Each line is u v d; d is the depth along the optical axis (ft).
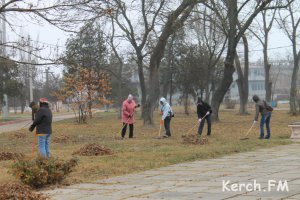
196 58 159.94
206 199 25.71
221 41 168.14
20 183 30.22
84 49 68.74
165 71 164.45
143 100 115.24
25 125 124.77
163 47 92.17
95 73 117.91
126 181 33.47
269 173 33.88
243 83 151.94
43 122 42.42
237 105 299.58
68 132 86.28
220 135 70.03
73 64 42.75
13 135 79.46
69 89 121.49
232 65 106.11
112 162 41.91
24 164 31.91
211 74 165.37
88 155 47.21
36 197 26.71
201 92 163.73
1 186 27.86
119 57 134.21
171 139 64.28
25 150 57.21
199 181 31.99
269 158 42.91
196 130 82.64
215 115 107.96
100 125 106.83
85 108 119.24
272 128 83.61
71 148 56.39
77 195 29.01
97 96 122.72
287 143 56.49
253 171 35.29
